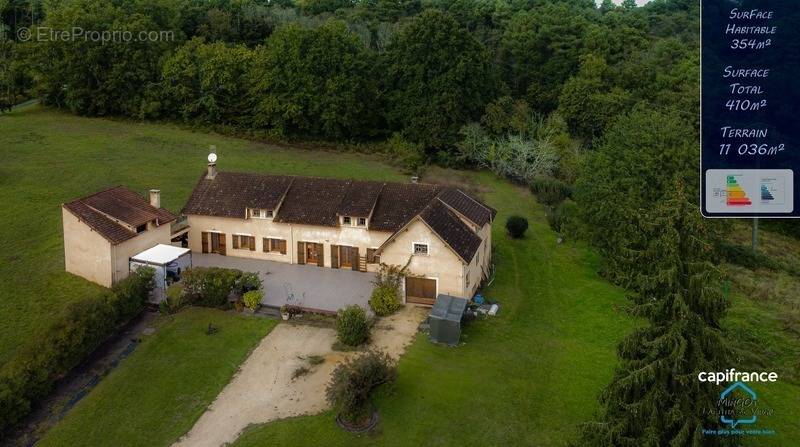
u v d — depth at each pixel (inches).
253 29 3880.4
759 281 1889.8
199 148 3006.9
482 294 1696.6
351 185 1871.3
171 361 1307.8
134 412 1152.8
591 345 1437.0
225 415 1152.2
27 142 2844.5
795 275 2026.3
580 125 3233.3
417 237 1567.4
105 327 1350.9
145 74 3255.4
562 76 3563.0
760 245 2298.2
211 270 1533.0
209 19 3789.4
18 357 1190.9
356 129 3250.5
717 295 772.0
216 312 1515.7
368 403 1179.3
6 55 3403.1
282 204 1873.8
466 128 3043.8
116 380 1238.3
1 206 2126.0
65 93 3351.4
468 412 1177.4
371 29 4124.0
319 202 1852.9
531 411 1185.4
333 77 3129.9
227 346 1371.8
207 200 1918.1
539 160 2847.0
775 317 1592.0
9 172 2455.7
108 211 1646.2
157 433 1101.7
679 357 761.6
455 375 1291.8
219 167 2741.1
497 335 1467.8
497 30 4165.8
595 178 1883.6
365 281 1727.4
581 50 3592.5
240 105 3307.1
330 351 1365.7
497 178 2950.3
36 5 3762.3
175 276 1626.5
